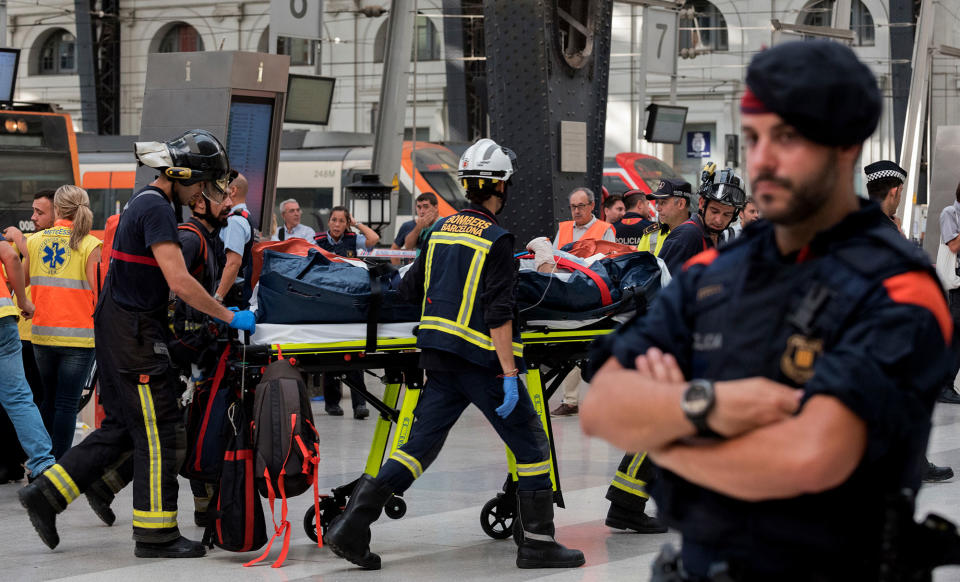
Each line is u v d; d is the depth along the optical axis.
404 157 26.05
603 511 7.15
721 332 1.95
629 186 28.53
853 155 1.86
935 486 7.82
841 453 1.71
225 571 5.71
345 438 10.22
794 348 1.85
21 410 7.48
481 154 5.62
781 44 1.83
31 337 8.24
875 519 1.83
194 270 6.00
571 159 11.59
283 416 5.64
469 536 6.51
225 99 10.75
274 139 11.41
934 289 1.81
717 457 1.80
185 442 5.98
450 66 35.09
